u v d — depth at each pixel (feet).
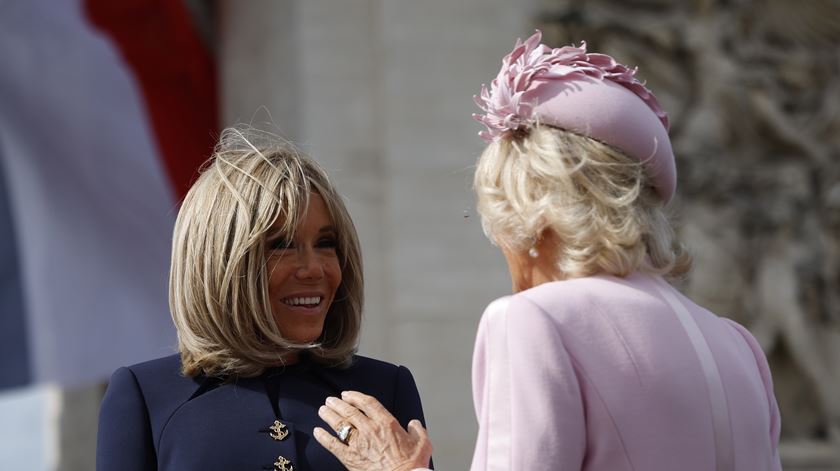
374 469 34.60
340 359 39.60
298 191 37.86
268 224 37.17
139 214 119.14
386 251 104.17
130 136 120.37
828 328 114.21
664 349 32.63
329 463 37.01
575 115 33.99
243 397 37.68
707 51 115.03
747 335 36.24
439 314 103.24
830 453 109.70
